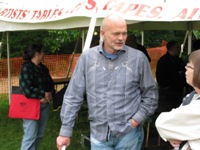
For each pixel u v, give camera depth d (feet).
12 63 38.09
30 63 14.21
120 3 10.79
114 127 9.09
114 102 9.04
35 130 14.49
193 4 9.92
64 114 9.45
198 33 35.91
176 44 19.53
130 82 9.02
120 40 8.82
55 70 38.86
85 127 21.62
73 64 31.32
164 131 6.88
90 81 9.21
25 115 14.17
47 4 13.24
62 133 9.38
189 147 6.80
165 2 10.28
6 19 14.82
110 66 9.05
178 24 25.61
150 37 47.65
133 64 9.05
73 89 9.47
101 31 9.15
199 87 6.79
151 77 9.24
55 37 44.86
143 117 9.14
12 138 19.84
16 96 14.21
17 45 43.37
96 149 9.47
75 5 11.86
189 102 7.02
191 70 6.97
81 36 30.53
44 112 14.83
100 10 10.87
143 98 9.30
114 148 9.48
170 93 17.47
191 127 6.65
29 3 14.17
